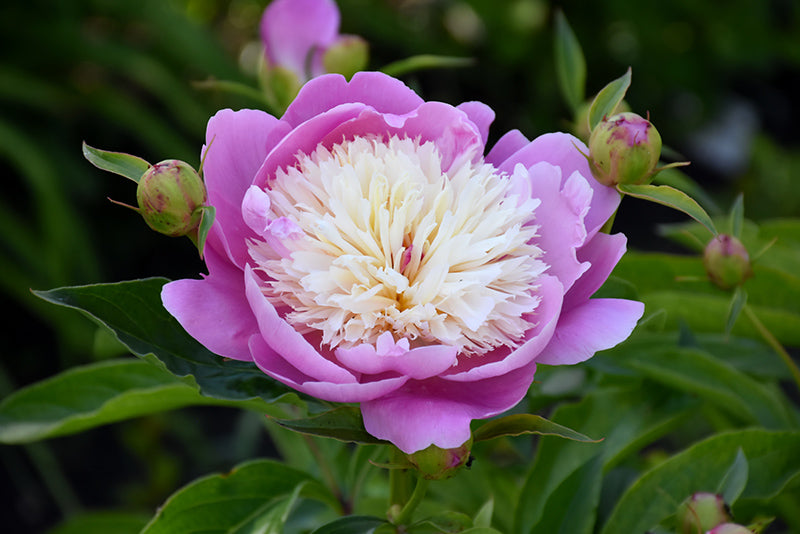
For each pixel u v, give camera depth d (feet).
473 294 2.62
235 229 2.65
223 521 2.87
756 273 3.21
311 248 2.63
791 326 3.15
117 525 4.02
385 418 2.53
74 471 6.49
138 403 2.97
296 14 3.10
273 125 2.68
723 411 3.27
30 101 7.14
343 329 2.62
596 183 2.71
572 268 2.64
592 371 3.17
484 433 2.60
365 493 3.36
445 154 2.71
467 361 2.62
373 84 2.68
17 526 6.07
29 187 7.42
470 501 3.27
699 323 3.22
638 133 2.66
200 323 2.56
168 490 6.17
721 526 2.64
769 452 2.95
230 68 7.49
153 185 2.59
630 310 2.59
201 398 2.96
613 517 2.94
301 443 3.27
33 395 3.08
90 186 7.40
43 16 7.28
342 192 2.64
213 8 9.13
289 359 2.53
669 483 2.95
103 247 7.52
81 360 6.92
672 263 3.25
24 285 6.57
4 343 7.11
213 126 2.63
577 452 3.08
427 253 2.64
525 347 2.52
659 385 3.12
